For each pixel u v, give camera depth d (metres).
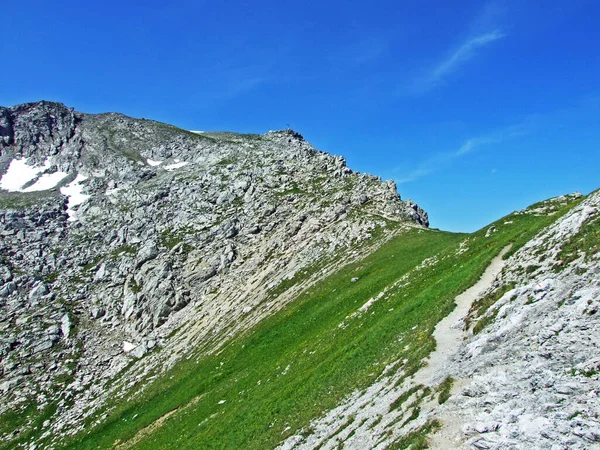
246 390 52.03
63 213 150.38
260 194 134.00
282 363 53.56
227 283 104.62
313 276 86.00
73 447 68.00
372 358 37.28
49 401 85.06
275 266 99.00
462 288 38.31
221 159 175.25
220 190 145.00
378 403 27.45
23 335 100.69
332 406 33.09
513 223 57.75
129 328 103.31
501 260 40.84
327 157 152.25
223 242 118.88
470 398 20.19
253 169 152.88
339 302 64.69
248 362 63.34
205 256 115.75
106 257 127.56
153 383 78.88
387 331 40.81
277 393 43.59
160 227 135.75
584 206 32.03
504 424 16.81
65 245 133.75
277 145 194.50
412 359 29.91
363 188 120.81
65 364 94.50
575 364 18.00
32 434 76.94
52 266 124.62
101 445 64.12
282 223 117.56
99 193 163.62
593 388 16.16
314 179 137.38
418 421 21.17
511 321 24.08
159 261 116.81
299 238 106.06
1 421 80.94
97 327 105.31
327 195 122.44
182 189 152.25
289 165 151.25
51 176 178.75
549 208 60.22
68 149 194.12
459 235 73.94
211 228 126.25
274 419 38.34
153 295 106.50
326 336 52.94
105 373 91.31
